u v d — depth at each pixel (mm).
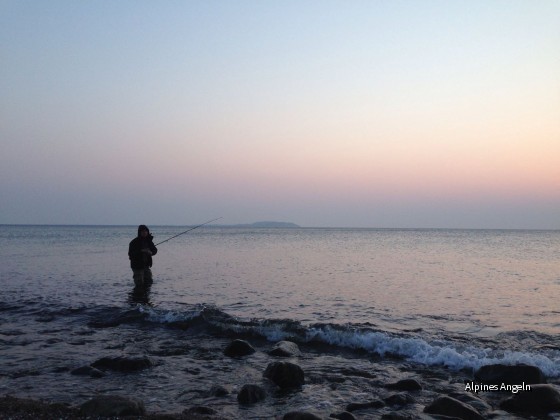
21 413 5340
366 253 40375
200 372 7656
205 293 16344
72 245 52594
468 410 5574
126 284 18781
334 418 5457
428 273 23156
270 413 5852
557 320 11844
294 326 10180
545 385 6176
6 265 26984
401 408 5988
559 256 37000
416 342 8789
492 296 15703
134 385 6965
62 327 11219
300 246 53906
